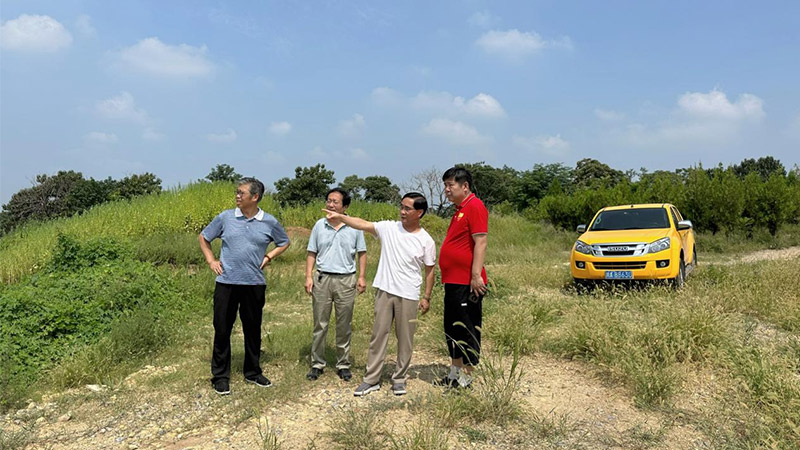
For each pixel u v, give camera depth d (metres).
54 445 3.73
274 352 5.75
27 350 5.30
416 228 4.60
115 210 14.10
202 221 14.40
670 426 3.86
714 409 4.13
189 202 14.95
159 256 11.09
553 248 18.31
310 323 7.05
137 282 7.59
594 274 8.91
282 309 8.19
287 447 3.61
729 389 4.45
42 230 12.92
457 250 4.42
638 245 8.77
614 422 3.97
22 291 6.40
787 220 20.38
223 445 3.68
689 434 3.77
